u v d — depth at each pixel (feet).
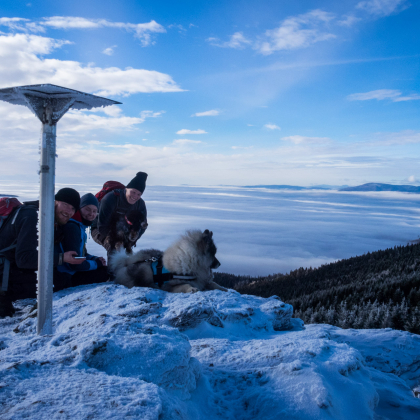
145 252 15.49
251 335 10.64
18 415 3.68
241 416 5.67
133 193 19.06
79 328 7.84
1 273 12.48
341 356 7.23
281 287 156.46
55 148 7.92
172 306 10.81
